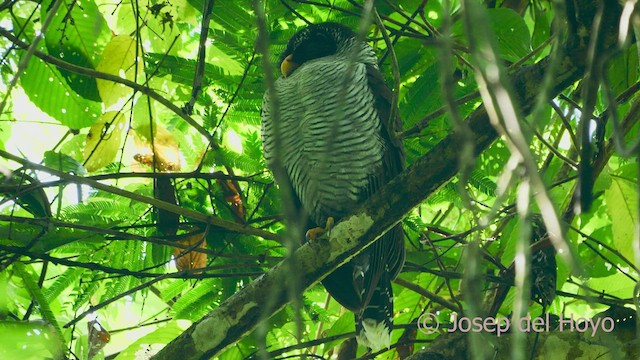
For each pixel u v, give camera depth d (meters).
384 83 9.78
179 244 9.01
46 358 8.06
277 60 10.72
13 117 11.80
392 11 10.11
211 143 9.58
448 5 3.35
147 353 9.94
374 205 7.37
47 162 8.95
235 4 9.27
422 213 12.78
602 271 10.60
